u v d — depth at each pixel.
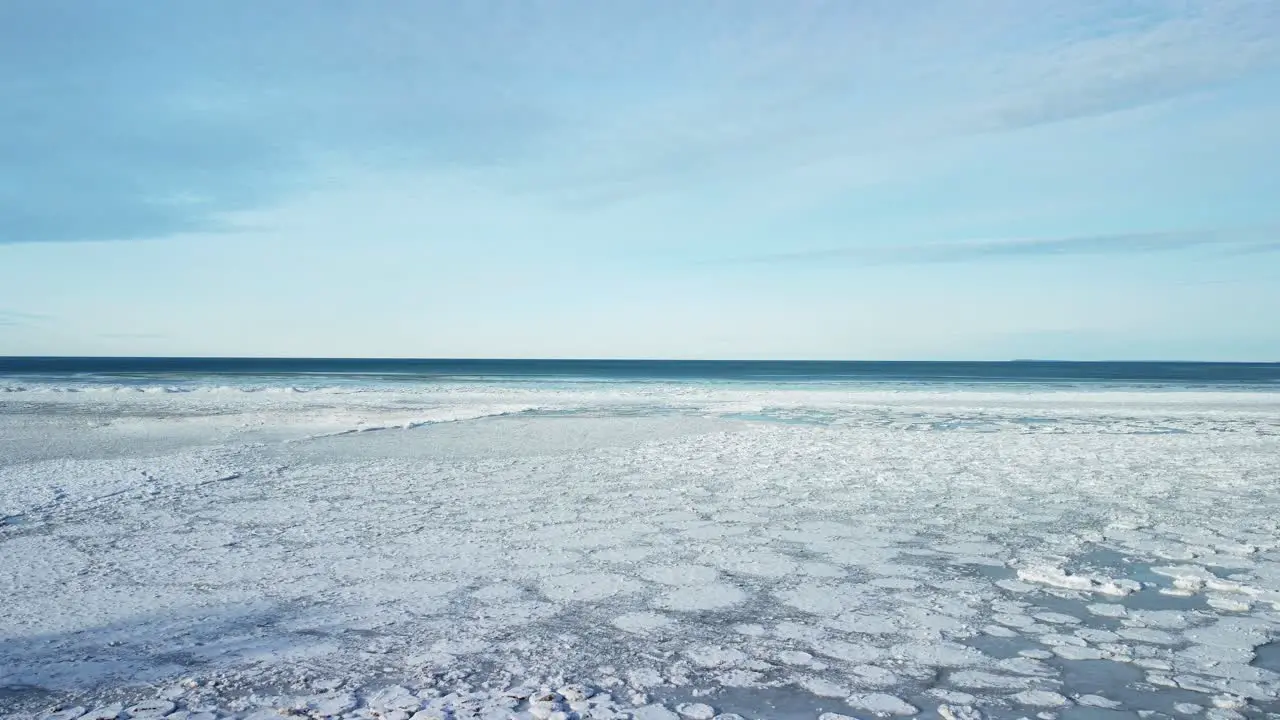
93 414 18.72
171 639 4.18
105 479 9.22
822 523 7.16
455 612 4.68
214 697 3.47
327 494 8.45
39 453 11.65
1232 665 3.97
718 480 9.49
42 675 3.69
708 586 5.25
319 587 5.11
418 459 11.23
